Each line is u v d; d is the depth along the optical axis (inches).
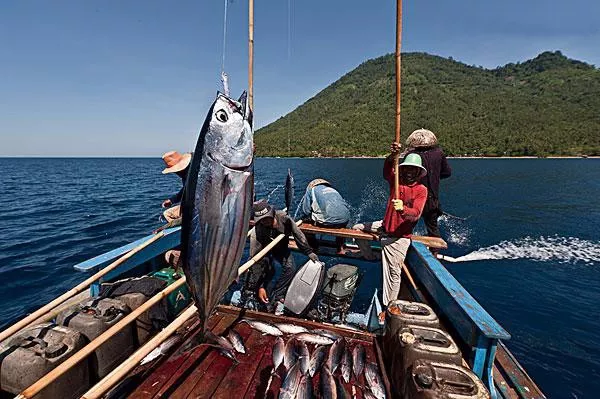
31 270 323.9
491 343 99.0
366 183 1123.9
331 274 178.5
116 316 119.0
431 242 187.6
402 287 199.9
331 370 107.0
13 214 620.1
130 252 139.8
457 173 1675.7
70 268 331.0
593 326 247.4
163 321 136.9
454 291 120.0
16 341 102.0
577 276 340.5
